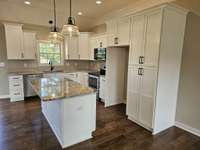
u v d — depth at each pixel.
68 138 2.31
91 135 2.58
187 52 2.78
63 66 5.81
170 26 2.55
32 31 4.88
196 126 2.73
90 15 5.03
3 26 4.48
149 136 2.65
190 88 2.77
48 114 3.02
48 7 4.28
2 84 4.71
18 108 3.88
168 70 2.71
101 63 5.46
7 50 4.40
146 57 2.76
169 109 2.91
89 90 2.43
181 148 2.33
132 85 3.14
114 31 3.56
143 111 2.91
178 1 2.85
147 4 3.49
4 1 3.92
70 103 2.25
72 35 2.56
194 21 2.63
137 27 2.91
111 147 2.32
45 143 2.37
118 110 3.90
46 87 2.56
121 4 3.96
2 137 2.52
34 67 5.20
